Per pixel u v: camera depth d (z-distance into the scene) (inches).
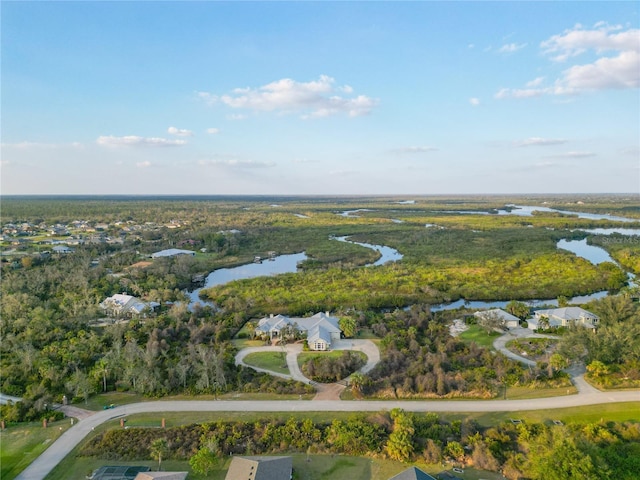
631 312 4124.0
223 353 3641.7
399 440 2475.4
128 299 5157.5
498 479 2278.5
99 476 2276.1
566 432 2394.2
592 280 6161.4
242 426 2719.0
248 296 5625.0
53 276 6225.4
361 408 2967.5
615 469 2210.9
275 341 4163.4
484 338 4153.5
